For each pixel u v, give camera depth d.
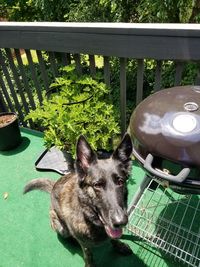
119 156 1.47
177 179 1.18
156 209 1.99
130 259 1.75
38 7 4.53
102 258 1.77
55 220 1.80
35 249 1.85
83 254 1.80
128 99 3.69
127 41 1.80
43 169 2.44
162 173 1.24
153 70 3.49
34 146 2.72
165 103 1.35
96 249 1.82
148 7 3.15
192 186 1.21
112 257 1.77
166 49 1.72
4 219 2.05
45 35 2.08
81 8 4.07
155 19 3.23
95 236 1.56
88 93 2.11
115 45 1.86
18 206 2.14
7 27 2.20
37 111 2.19
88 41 1.94
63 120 1.99
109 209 1.35
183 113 1.26
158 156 1.26
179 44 1.66
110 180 1.40
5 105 3.07
